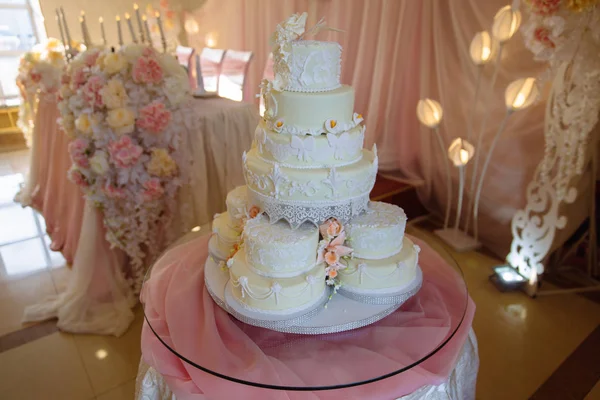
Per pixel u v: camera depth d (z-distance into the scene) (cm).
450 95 297
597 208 262
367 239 132
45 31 491
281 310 122
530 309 239
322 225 132
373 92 340
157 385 136
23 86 332
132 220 226
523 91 225
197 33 515
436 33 291
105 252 229
